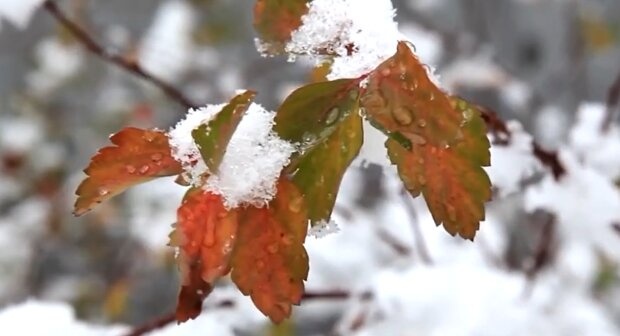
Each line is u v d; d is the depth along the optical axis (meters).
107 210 1.57
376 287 0.70
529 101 1.36
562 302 0.81
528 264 0.78
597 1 1.61
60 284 1.61
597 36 1.51
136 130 0.38
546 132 1.33
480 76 1.18
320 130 0.38
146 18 1.75
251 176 0.38
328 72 0.41
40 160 1.76
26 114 1.78
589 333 0.77
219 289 0.70
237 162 0.38
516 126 0.61
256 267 0.38
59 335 0.60
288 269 0.38
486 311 0.66
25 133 1.77
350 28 0.40
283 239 0.38
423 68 0.38
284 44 0.41
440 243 0.94
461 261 0.89
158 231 1.38
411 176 0.39
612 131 0.73
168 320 0.58
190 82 1.50
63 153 1.77
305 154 0.38
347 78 0.38
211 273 0.37
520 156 0.61
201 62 1.52
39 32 1.67
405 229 0.95
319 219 0.38
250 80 1.51
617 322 1.06
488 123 0.56
